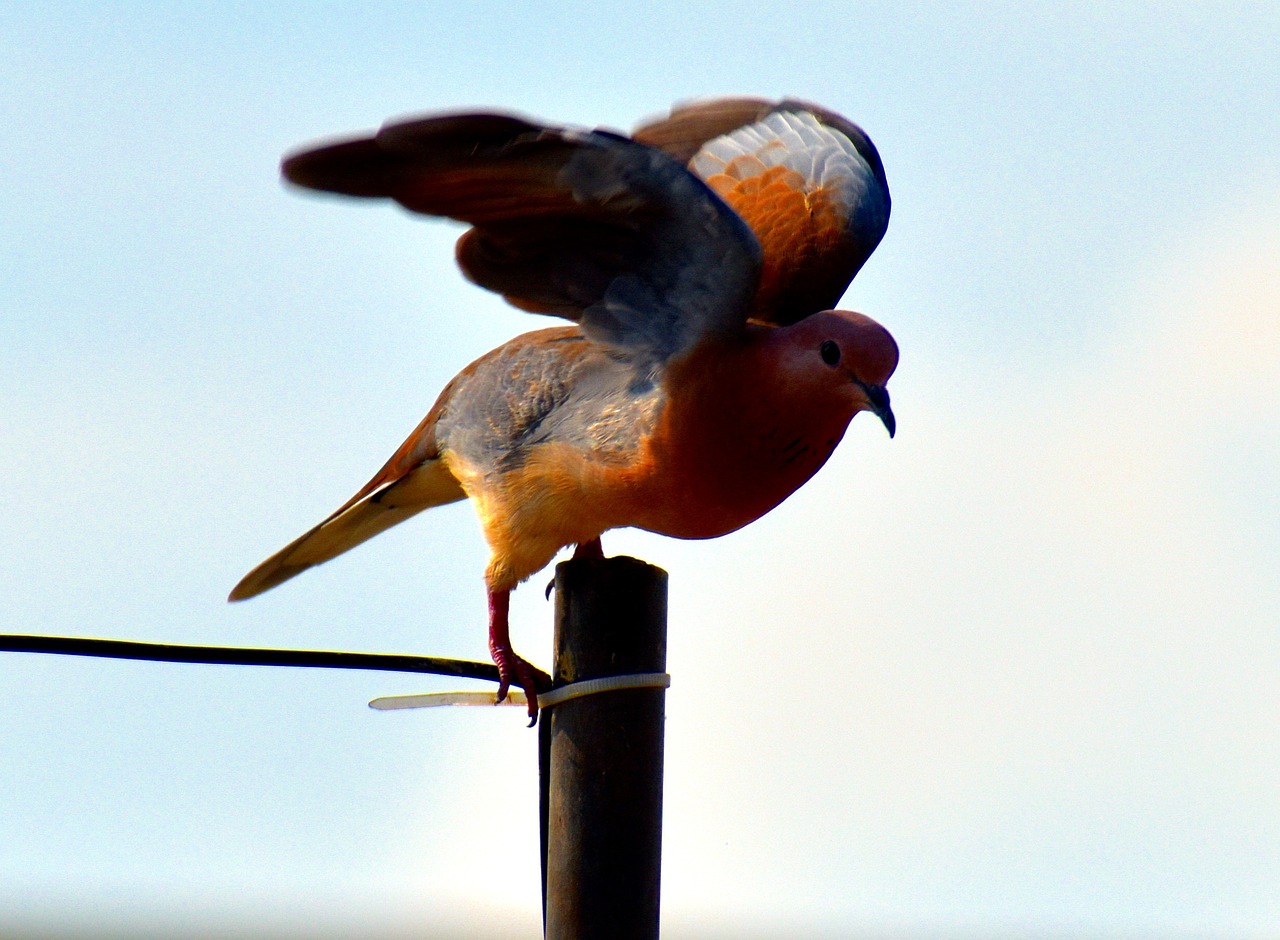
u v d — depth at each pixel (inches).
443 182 299.9
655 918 283.9
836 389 322.7
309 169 286.7
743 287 321.4
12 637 275.1
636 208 312.3
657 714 287.0
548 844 289.9
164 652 282.0
